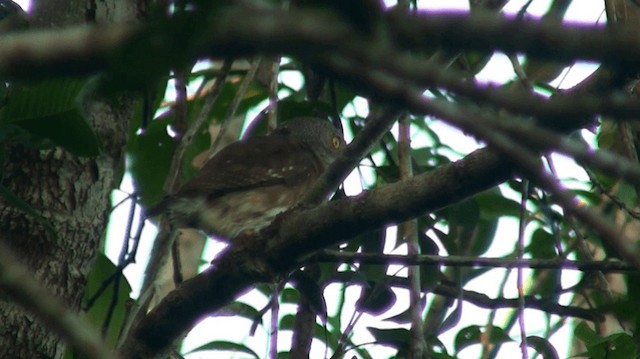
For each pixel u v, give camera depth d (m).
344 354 11.31
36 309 4.34
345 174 9.22
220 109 14.77
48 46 3.90
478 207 12.38
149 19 4.12
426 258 10.20
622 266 10.23
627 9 11.41
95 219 10.27
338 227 8.91
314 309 11.09
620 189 13.12
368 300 11.57
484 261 10.30
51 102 7.86
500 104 4.25
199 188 13.36
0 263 4.31
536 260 10.30
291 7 4.62
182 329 9.95
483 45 3.95
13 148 10.01
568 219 11.45
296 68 14.42
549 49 3.85
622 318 11.25
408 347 11.55
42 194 9.99
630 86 6.94
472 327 12.11
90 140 7.93
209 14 4.04
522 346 10.08
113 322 12.18
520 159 4.50
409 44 4.14
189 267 15.30
